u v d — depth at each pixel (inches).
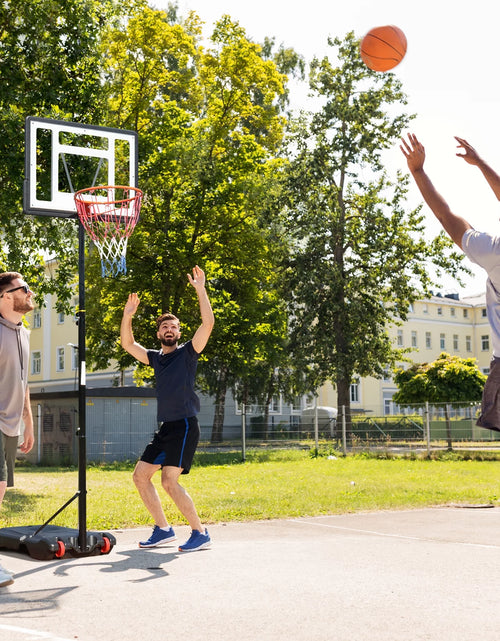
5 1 634.8
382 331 1353.3
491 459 880.3
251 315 1221.1
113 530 322.7
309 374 1342.3
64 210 286.4
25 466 921.5
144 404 925.2
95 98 632.4
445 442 912.9
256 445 1141.1
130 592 194.9
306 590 195.3
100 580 210.8
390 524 341.7
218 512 376.2
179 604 180.7
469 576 213.3
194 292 1125.7
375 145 1309.1
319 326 1321.4
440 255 1302.9
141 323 1147.3
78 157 526.0
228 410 1834.4
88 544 253.3
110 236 295.1
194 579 211.3
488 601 181.5
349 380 1330.0
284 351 1354.6
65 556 249.3
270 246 1267.2
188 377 265.0
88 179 520.7
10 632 155.4
